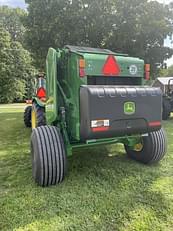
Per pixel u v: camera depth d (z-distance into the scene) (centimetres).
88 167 423
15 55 4056
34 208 292
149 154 422
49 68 410
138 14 1165
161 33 1191
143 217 271
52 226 257
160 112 366
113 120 328
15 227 256
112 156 483
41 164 340
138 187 345
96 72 350
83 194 324
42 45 1243
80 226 257
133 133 352
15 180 376
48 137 351
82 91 325
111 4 1153
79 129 335
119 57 370
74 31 1161
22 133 744
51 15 1178
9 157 498
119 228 253
